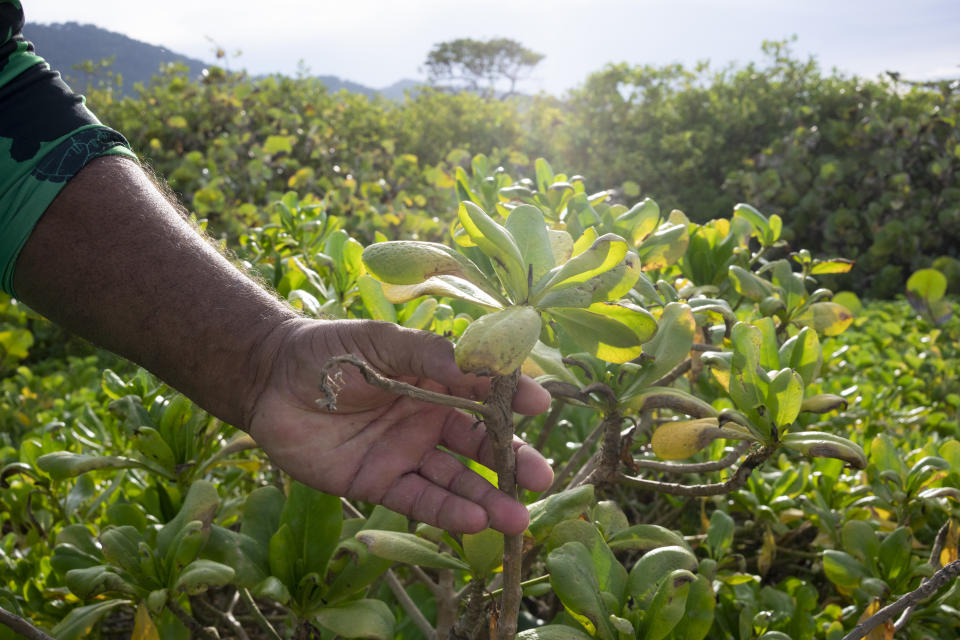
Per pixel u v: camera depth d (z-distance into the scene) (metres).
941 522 1.72
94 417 1.92
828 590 1.96
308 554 1.24
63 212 1.10
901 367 3.23
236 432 1.76
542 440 1.70
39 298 1.13
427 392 0.78
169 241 1.12
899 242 7.87
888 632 1.29
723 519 1.55
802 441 1.12
